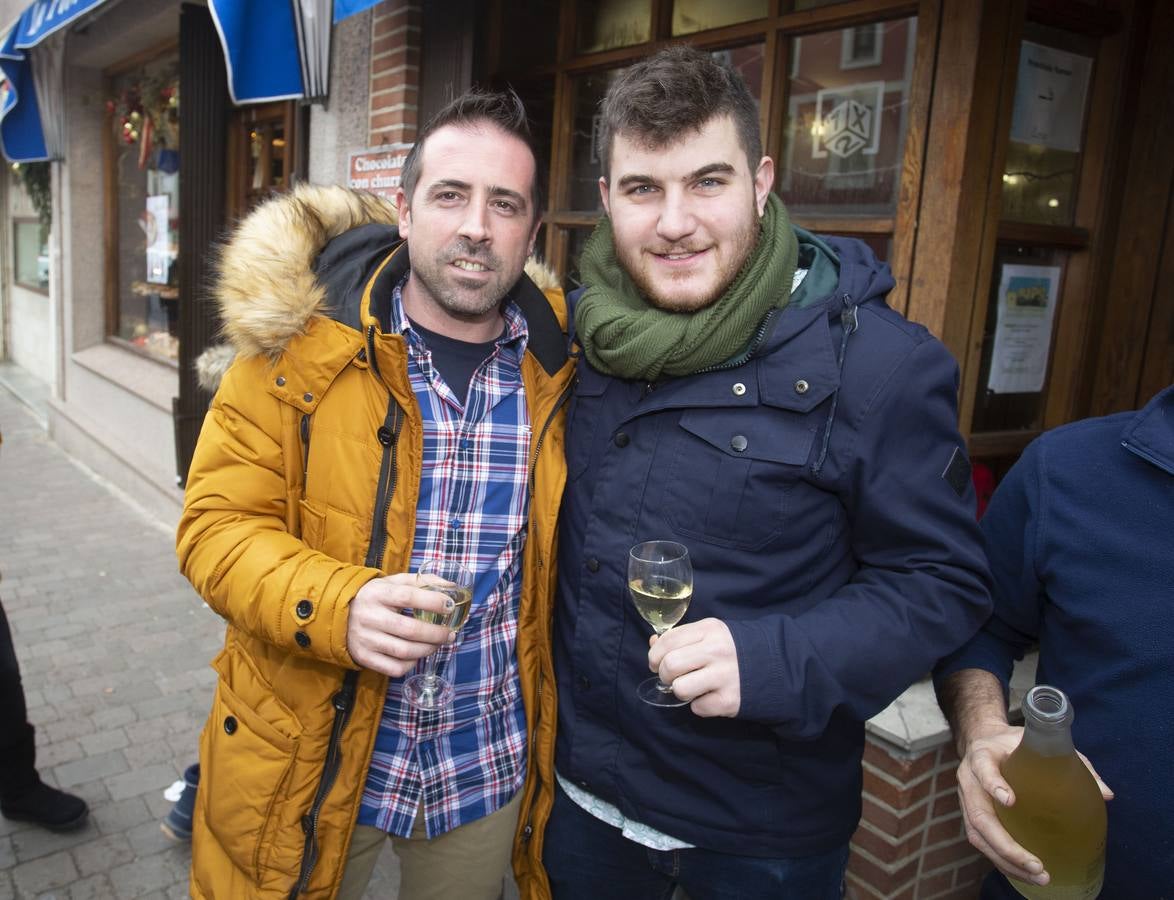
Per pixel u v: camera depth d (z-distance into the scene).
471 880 1.78
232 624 1.56
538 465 1.66
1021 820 1.17
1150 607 1.25
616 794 1.58
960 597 1.36
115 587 4.92
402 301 1.71
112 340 7.77
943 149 2.22
